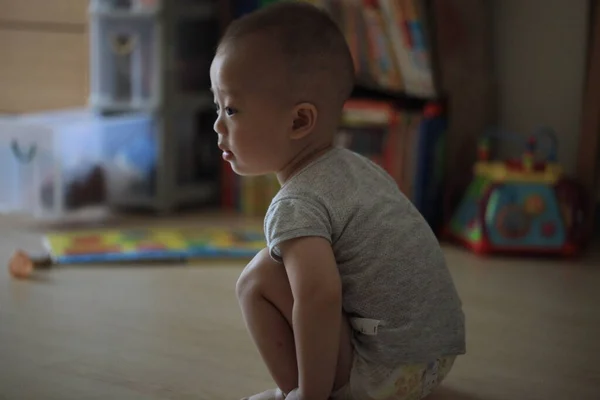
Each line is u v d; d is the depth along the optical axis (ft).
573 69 7.44
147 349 4.43
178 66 8.02
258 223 7.70
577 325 4.99
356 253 3.38
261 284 3.46
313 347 3.23
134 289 5.58
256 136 3.44
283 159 3.51
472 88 7.48
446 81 7.38
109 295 5.43
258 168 3.54
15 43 7.82
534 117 7.66
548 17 7.49
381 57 7.38
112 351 4.39
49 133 7.30
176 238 6.94
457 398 3.89
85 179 7.72
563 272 6.25
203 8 8.16
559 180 6.92
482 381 4.09
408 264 3.43
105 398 3.77
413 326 3.42
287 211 3.29
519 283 5.92
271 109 3.40
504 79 7.77
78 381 3.97
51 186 7.39
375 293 3.38
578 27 7.37
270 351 3.54
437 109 7.30
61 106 7.88
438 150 7.34
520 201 6.74
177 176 8.31
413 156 7.26
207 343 4.54
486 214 6.74
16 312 5.03
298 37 3.39
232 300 5.37
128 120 7.84
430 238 3.60
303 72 3.39
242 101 3.41
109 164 7.93
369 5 7.31
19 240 6.89
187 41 8.14
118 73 7.72
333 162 3.48
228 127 3.49
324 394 3.32
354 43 7.42
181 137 8.34
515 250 6.68
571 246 6.66
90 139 7.75
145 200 8.02
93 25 7.59
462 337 3.64
